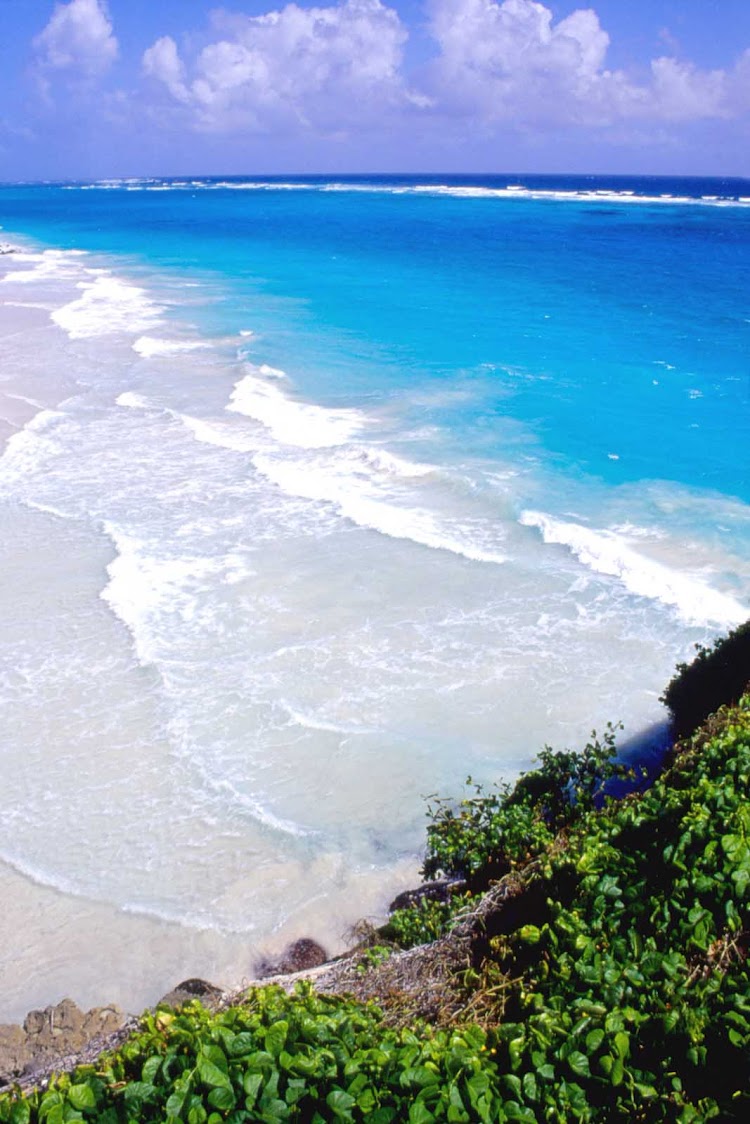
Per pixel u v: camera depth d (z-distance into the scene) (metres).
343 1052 5.20
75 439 27.52
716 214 110.12
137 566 19.44
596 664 15.67
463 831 10.53
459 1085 5.05
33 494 23.45
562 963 6.27
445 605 17.67
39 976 10.75
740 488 22.44
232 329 42.94
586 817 9.05
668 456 24.83
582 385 32.06
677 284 53.97
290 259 71.12
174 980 10.62
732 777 7.91
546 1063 5.27
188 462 25.44
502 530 20.64
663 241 78.31
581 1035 5.43
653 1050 5.37
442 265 64.94
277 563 19.45
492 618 17.17
